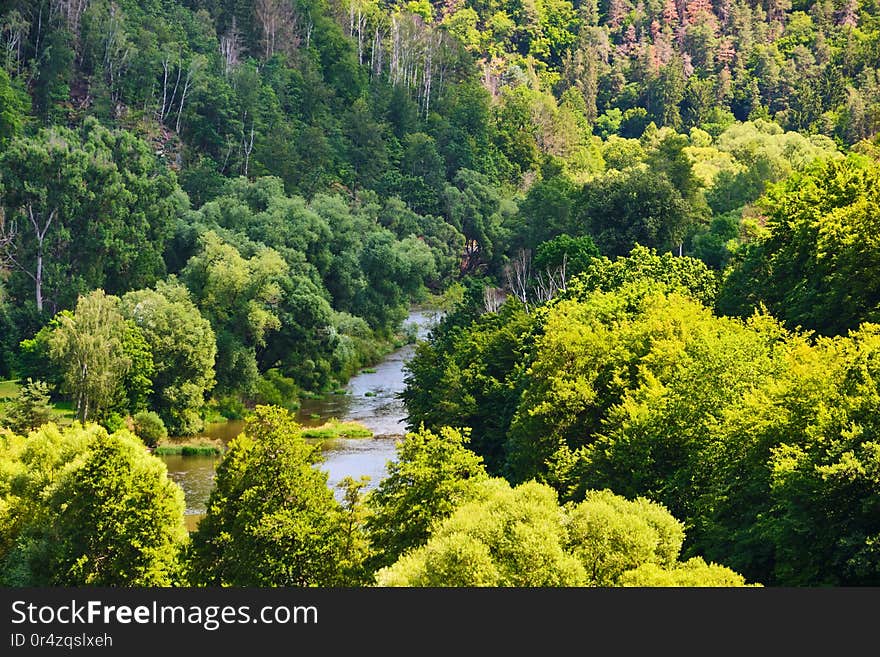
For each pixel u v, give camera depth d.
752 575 42.19
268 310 125.06
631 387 63.81
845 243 61.78
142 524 50.59
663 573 36.78
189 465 93.06
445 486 47.41
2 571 54.00
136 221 135.62
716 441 47.84
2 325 121.38
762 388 48.00
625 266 98.19
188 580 49.50
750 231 124.38
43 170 128.75
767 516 41.78
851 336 51.88
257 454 48.97
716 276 95.00
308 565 47.00
